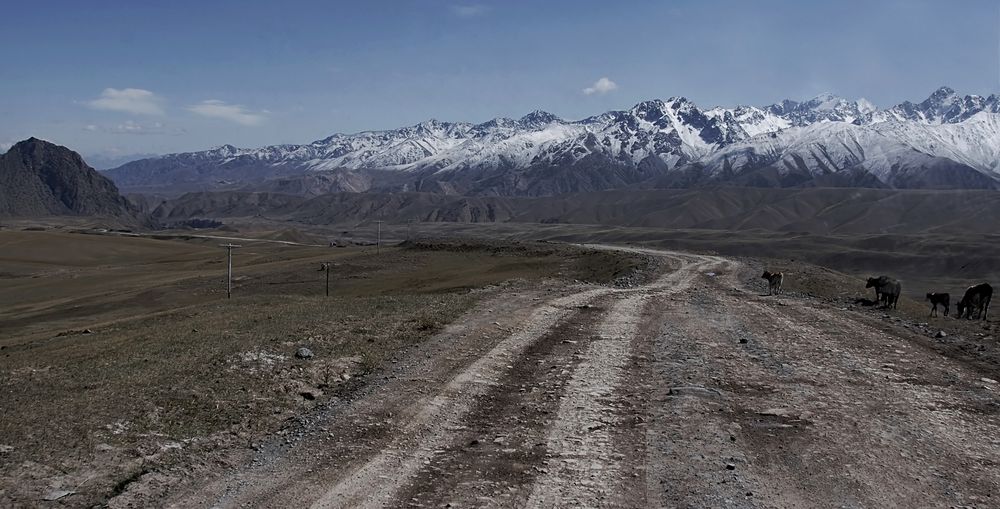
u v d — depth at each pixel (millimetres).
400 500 9461
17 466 10180
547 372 16406
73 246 144125
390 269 77562
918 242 182875
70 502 9266
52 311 69688
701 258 63531
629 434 12031
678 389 14742
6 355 25188
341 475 10328
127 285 88750
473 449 11383
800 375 16156
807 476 10219
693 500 9383
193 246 160125
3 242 141750
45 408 12844
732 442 11625
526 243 84625
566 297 30719
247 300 43812
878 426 12477
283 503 9367
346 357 17328
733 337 21047
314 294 66375
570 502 9352
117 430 11734
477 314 24484
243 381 14922
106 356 19375
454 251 84312
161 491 9727
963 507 9258
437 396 14320
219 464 10781
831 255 174750
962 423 12703
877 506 9266
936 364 17453
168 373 15516
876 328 23250
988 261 160500
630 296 31844
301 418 13000
